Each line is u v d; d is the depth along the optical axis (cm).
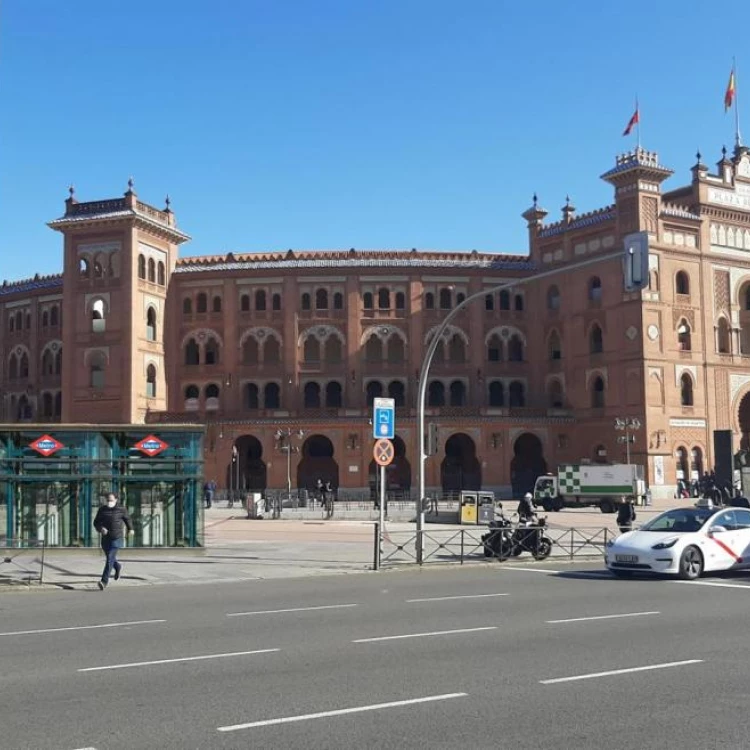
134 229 7112
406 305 7594
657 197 6950
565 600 1831
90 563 2641
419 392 2866
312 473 7612
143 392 7194
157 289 7431
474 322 7625
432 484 7025
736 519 2358
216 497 6750
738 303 7350
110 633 1456
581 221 7381
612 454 6975
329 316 7544
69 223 7131
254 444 7731
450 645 1317
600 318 7162
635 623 1518
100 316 7175
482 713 938
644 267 2433
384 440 2820
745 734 863
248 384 7550
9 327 8306
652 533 2317
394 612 1675
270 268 7538
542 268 7700
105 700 996
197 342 7625
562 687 1050
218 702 984
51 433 2803
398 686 1056
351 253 7631
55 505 2798
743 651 1263
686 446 6931
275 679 1095
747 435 7531
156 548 2823
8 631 1492
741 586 2080
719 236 7294
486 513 4497
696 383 7038
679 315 7000
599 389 7188
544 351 7669
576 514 5531
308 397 7606
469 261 7662
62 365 7181
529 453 7662
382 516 2823
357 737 855
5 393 8212
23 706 973
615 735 861
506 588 2070
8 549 2728
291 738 852
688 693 1020
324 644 1330
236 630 1470
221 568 2578
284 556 2922
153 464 2839
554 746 827
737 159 7456
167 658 1230
